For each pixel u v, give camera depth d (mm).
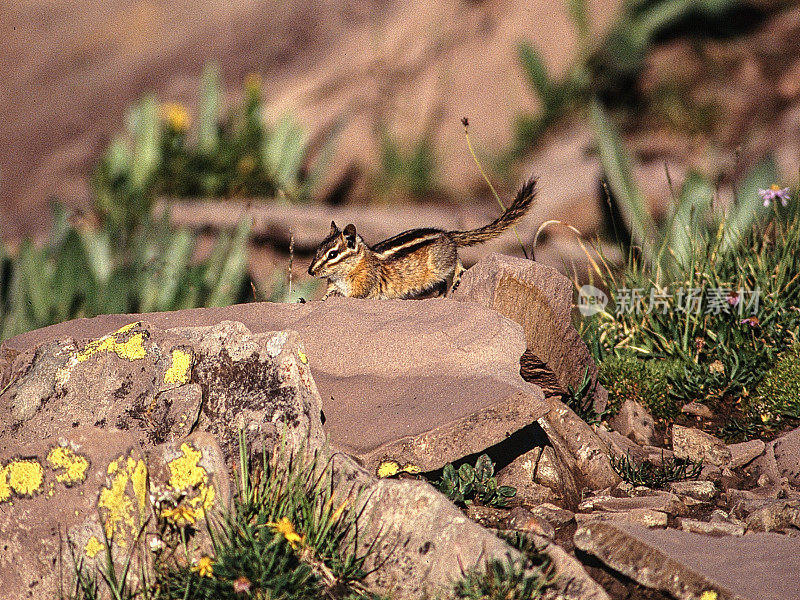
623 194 14992
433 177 26219
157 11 32375
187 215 21141
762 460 8453
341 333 8219
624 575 6199
